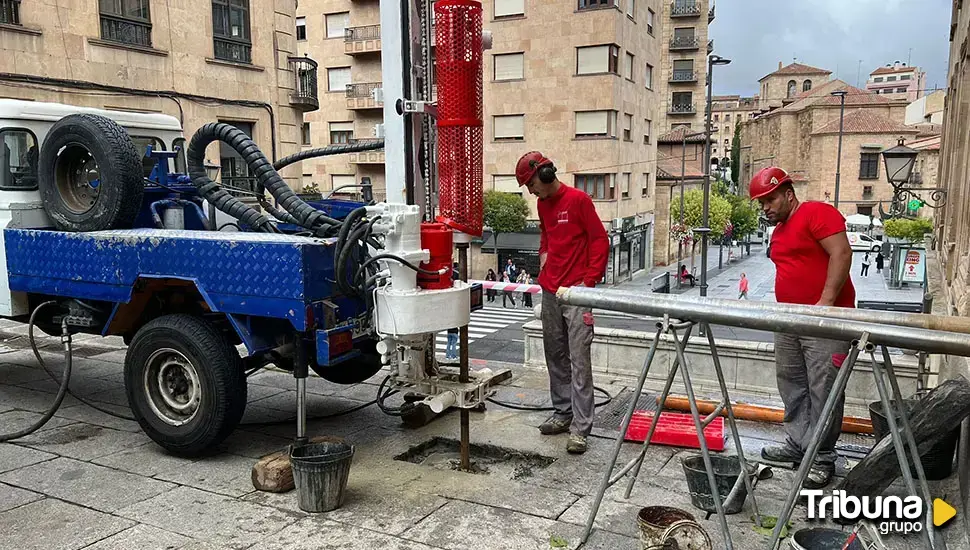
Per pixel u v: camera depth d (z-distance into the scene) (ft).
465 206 13.79
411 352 13.73
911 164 41.42
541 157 14.57
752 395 18.34
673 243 152.66
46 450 14.87
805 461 8.94
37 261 15.90
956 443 12.51
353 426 16.63
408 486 12.88
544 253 15.57
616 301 10.23
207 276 13.47
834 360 12.19
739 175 310.04
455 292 13.19
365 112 127.75
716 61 66.44
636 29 111.45
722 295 108.27
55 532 11.05
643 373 10.36
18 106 16.92
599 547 10.52
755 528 11.09
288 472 12.65
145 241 14.15
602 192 105.70
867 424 15.38
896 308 47.78
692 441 14.64
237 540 10.75
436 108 14.70
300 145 65.41
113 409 17.89
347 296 13.08
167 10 51.39
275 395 19.27
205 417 13.53
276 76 61.26
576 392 14.51
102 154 15.10
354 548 10.49
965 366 13.07
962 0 32.65
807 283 12.42
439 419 17.12
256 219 15.62
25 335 26.94
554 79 104.68
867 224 168.35
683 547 9.34
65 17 44.91
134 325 16.02
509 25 105.91
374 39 123.34
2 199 16.76
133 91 49.14
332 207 20.17
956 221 26.45
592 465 13.88
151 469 13.78
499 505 12.03
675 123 206.18
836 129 194.49
